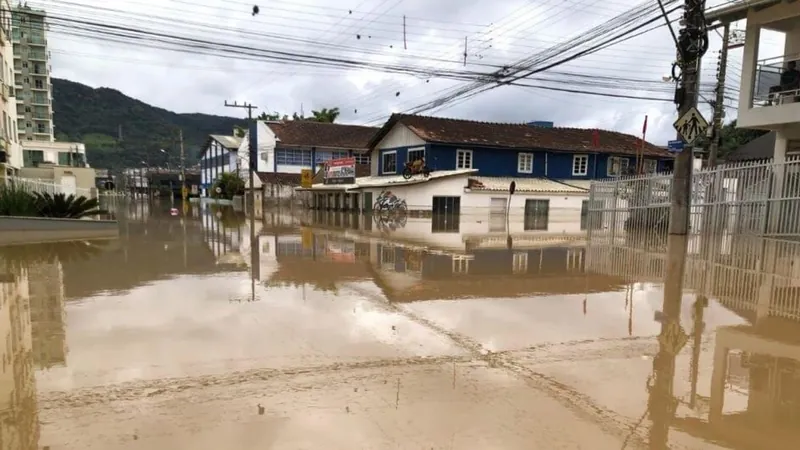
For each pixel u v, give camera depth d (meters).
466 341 5.45
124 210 38.16
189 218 28.59
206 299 7.38
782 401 4.01
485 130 36.03
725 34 19.91
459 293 7.90
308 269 10.17
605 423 3.61
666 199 16.58
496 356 4.98
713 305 7.05
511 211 33.06
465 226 23.38
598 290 8.12
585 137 39.25
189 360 4.81
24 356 4.91
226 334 5.64
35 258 11.44
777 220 12.75
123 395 4.02
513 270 10.09
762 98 15.78
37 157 56.91
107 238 16.23
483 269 10.22
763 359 4.93
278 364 4.72
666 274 9.46
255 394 4.04
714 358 4.95
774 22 15.30
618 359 4.92
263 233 18.67
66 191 29.61
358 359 4.87
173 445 3.25
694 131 12.97
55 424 3.53
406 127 35.19
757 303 7.16
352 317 6.41
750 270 9.70
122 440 3.31
